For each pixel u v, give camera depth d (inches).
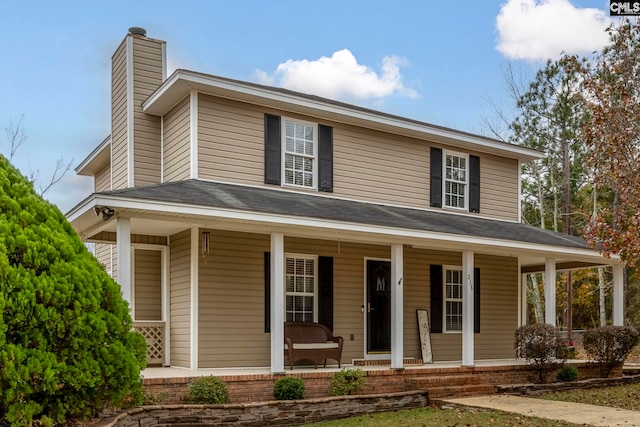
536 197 1126.4
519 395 468.4
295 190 505.4
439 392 442.9
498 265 622.8
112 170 555.8
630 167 442.6
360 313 516.4
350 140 543.2
